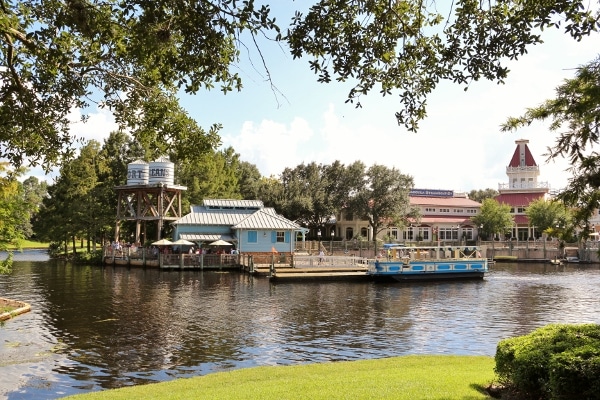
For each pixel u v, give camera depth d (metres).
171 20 7.28
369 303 27.77
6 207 21.64
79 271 45.75
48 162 10.73
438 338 18.64
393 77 9.01
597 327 9.46
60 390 12.47
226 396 9.49
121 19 8.02
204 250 49.44
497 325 21.50
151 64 9.58
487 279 43.53
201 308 25.11
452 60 8.50
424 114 9.17
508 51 7.96
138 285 34.88
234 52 8.55
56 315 22.64
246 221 50.28
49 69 9.02
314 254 56.84
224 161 78.88
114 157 67.19
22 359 15.18
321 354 16.08
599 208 7.09
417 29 8.71
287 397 9.12
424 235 85.81
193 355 15.83
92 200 59.81
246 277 41.16
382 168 73.31
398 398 8.65
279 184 78.06
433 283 39.59
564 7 6.83
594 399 7.05
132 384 12.98
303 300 28.56
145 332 19.17
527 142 91.62
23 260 60.75
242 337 18.45
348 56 8.28
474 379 10.15
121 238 69.69
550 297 31.45
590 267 60.53
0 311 22.70
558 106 7.42
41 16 8.74
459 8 8.30
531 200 86.88
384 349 16.80
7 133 10.05
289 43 8.06
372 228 76.88
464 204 91.38
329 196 74.50
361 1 8.04
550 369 7.56
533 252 71.38
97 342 17.45
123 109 11.05
